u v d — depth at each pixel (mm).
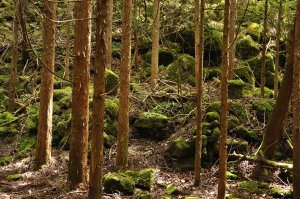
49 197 8523
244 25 16094
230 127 10922
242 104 11773
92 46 16922
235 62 14484
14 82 13992
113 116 12016
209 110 11133
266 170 9672
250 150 10609
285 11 16062
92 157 6656
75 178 8938
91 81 15234
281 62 14703
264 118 11297
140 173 9031
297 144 7445
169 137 11609
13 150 12297
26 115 13562
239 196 8453
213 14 16359
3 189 9219
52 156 11297
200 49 8812
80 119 8930
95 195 6637
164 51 15508
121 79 9688
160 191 8812
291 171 9305
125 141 9758
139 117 12133
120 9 18906
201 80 8922
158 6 13273
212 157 10289
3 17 19969
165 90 13555
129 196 8375
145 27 16656
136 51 14750
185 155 10367
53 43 10555
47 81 10547
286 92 9555
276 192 8531
